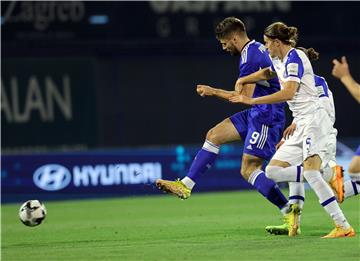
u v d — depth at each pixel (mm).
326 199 27375
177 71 60469
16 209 49094
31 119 57875
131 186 55812
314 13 61531
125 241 29656
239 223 34906
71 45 58562
